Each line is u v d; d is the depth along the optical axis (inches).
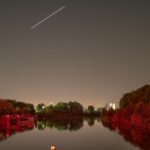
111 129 3472.0
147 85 4616.1
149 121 3385.8
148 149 1915.6
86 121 5782.5
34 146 2079.2
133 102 4633.4
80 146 2081.7
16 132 3112.7
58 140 2413.9
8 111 4697.3
